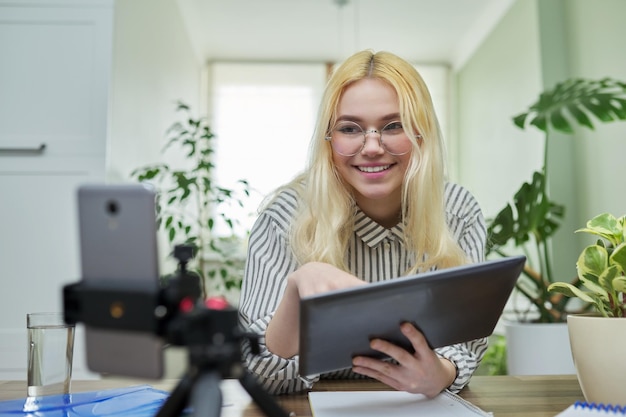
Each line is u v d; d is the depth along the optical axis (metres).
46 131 2.32
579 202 3.48
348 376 1.13
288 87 5.61
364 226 1.17
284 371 0.92
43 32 2.36
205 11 4.68
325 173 1.12
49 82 2.34
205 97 5.55
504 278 0.74
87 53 2.36
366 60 1.10
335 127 1.09
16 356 2.20
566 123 2.62
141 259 0.48
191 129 4.64
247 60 5.62
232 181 5.44
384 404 0.80
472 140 5.26
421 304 0.70
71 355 0.85
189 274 0.50
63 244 2.26
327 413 0.74
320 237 1.11
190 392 0.49
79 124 2.32
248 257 1.17
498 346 3.08
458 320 0.77
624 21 3.01
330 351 0.72
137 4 2.85
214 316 0.49
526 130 3.94
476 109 5.12
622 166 2.98
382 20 4.82
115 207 0.48
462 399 0.82
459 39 5.27
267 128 5.55
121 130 2.55
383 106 1.07
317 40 5.22
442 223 1.12
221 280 3.85
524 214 2.43
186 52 4.66
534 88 3.82
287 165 5.51
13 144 2.31
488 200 4.83
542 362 2.22
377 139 1.07
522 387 0.97
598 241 0.87
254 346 0.51
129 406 0.78
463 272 0.68
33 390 0.83
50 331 0.83
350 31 5.04
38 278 2.24
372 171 1.09
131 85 2.74
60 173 2.30
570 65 3.66
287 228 1.16
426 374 0.79
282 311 0.87
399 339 0.77
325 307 0.64
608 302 0.80
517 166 4.14
